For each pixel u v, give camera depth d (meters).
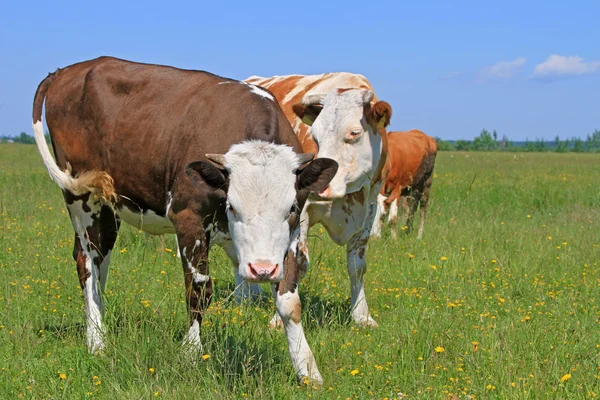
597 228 12.35
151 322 5.44
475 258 9.27
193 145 5.45
